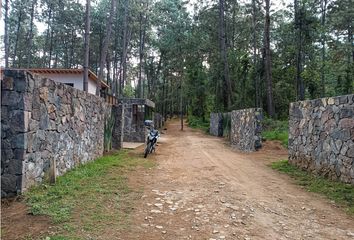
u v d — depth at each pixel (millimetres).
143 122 18984
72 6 37406
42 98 5770
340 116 7043
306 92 25625
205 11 32531
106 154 11234
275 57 27500
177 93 52219
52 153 6293
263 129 18219
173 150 13836
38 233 3646
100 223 4012
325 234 3992
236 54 29062
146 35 41500
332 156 7332
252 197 5684
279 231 4055
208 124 37750
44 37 44625
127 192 5672
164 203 5105
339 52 23578
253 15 29375
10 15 33312
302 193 6133
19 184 4988
